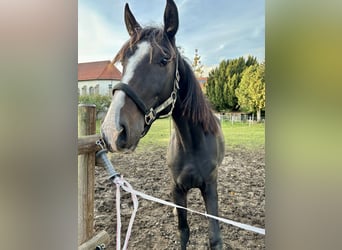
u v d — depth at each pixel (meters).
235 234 1.05
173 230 1.11
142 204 1.13
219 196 1.06
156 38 1.01
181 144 1.06
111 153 1.13
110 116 1.02
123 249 1.15
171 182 1.09
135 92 0.99
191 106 1.04
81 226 1.19
